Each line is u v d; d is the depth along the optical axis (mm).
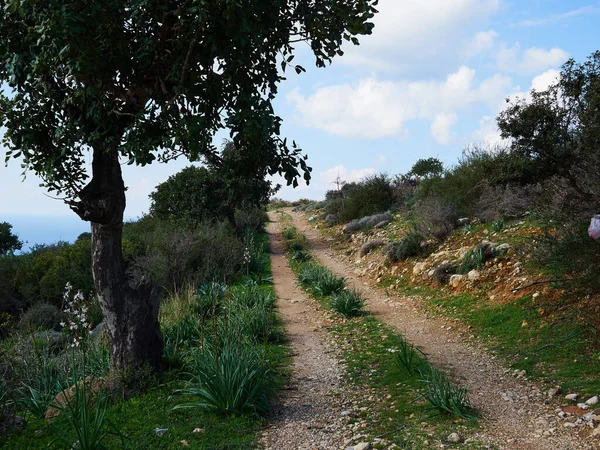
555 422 5414
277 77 6867
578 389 6258
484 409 6031
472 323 10203
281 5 6145
